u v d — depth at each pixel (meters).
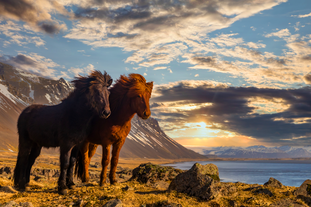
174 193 8.74
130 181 12.59
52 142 9.73
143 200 7.54
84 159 11.48
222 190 9.20
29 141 10.38
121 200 7.39
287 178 146.25
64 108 9.61
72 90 10.16
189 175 9.06
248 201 8.52
